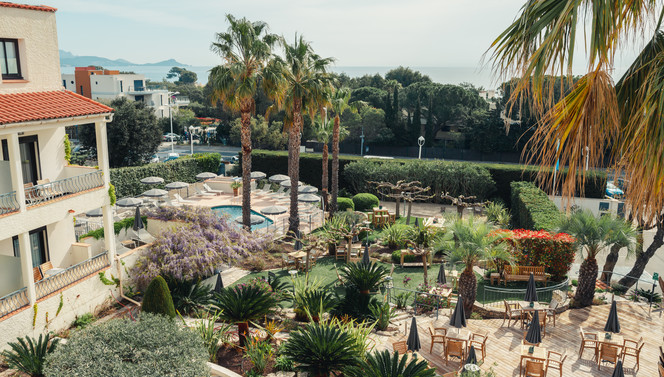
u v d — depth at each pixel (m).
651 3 3.21
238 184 38.56
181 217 22.80
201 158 42.03
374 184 38.47
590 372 13.41
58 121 16.20
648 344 14.80
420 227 26.20
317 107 27.77
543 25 3.00
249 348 14.14
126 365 9.59
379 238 27.88
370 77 88.75
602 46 2.97
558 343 15.01
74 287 17.05
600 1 2.92
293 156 27.48
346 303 17.97
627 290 20.31
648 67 3.55
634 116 3.34
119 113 42.69
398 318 17.89
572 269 22.78
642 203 3.33
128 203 30.48
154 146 46.06
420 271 23.31
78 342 10.34
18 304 15.30
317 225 30.55
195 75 193.12
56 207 16.53
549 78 3.06
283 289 19.52
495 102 66.12
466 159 65.88
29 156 18.00
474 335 14.75
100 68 92.00
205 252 19.80
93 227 26.22
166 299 15.61
